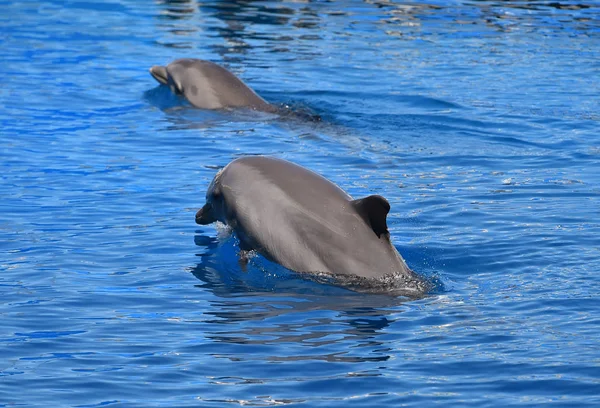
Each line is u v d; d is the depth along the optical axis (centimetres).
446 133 2578
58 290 1537
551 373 1202
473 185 2117
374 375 1215
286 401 1146
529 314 1415
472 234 1788
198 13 4309
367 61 3441
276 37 3847
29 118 2645
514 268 1617
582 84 3112
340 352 1294
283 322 1419
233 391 1175
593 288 1509
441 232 1808
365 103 2884
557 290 1505
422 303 1486
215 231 1853
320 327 1395
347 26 4072
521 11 4400
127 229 1848
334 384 1191
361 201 1634
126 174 2184
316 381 1200
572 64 3409
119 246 1759
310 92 3002
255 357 1279
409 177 2188
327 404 1137
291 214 1705
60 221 1880
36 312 1441
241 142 2478
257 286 1588
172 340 1345
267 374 1224
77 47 3584
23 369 1238
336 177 2178
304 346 1321
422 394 1157
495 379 1192
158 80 3073
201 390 1178
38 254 1702
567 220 1852
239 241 1777
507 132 2578
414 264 1650
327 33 3934
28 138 2456
